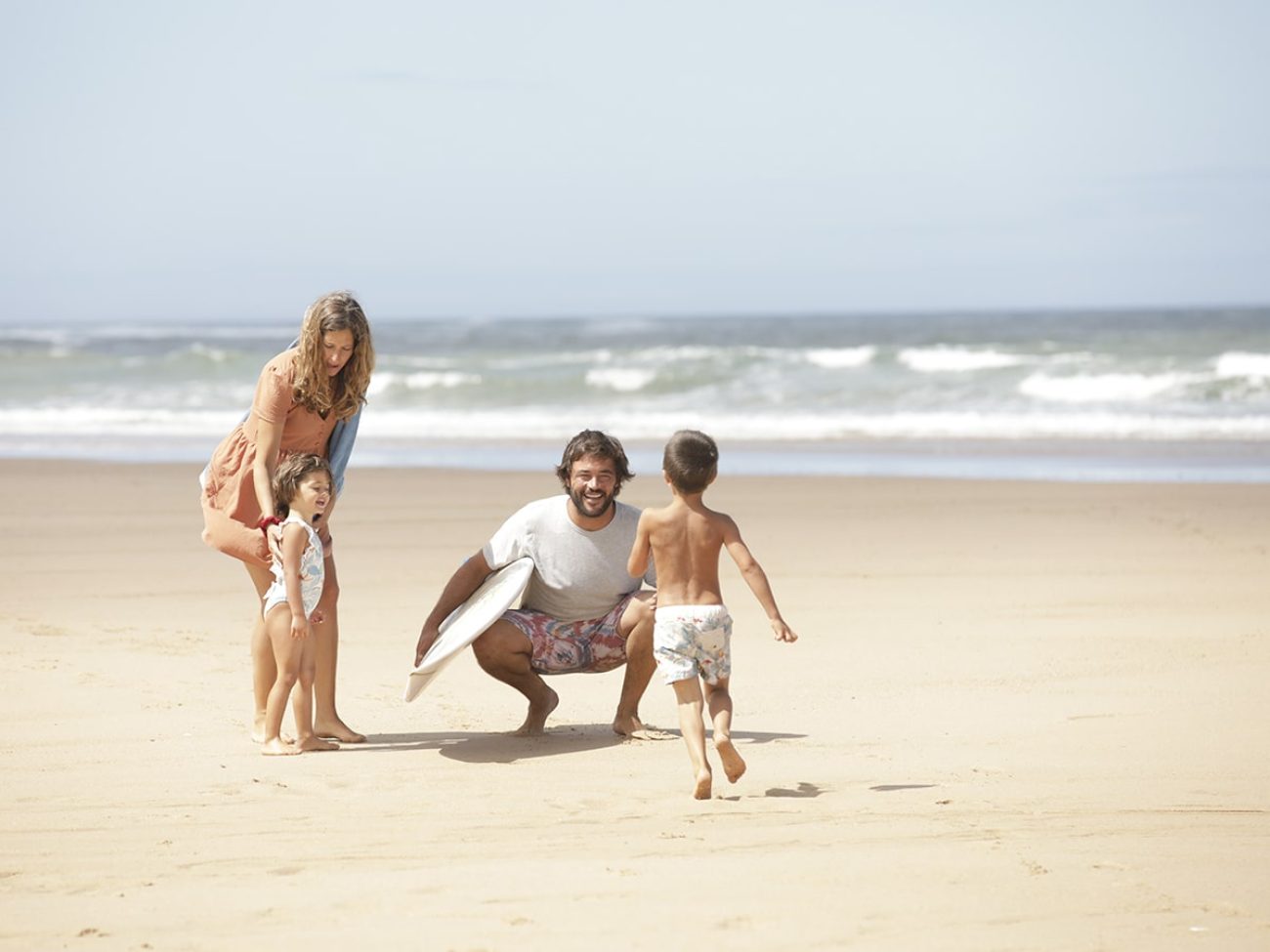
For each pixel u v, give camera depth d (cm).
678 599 907
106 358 6938
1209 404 4422
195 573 1773
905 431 3869
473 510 2353
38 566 1819
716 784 908
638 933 629
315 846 777
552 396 5281
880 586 1670
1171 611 1480
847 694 1169
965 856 739
